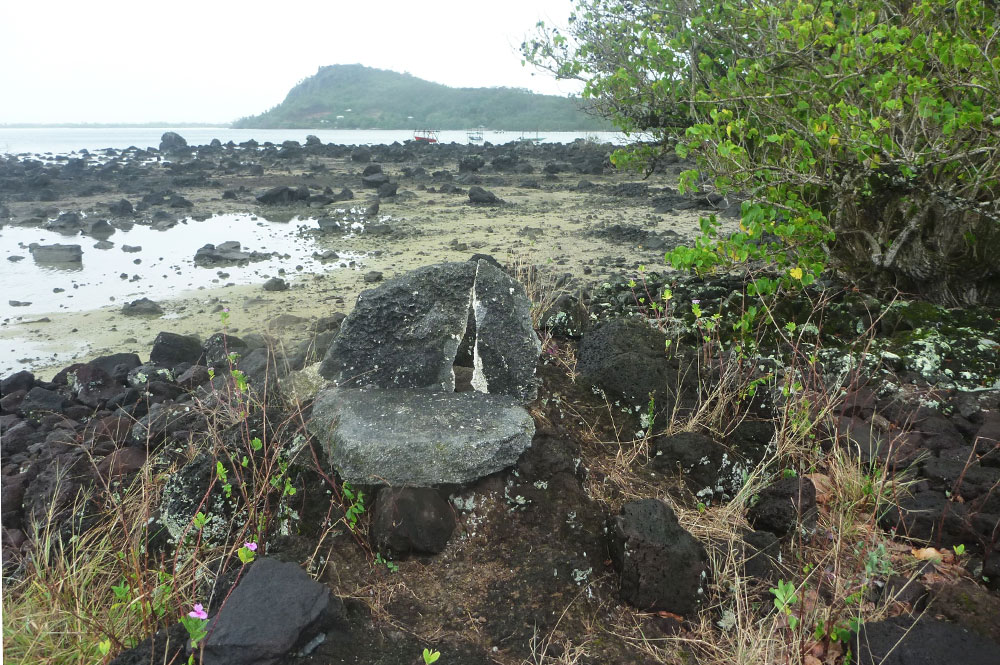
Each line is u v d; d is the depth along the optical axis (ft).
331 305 27.02
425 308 12.03
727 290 20.40
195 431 13.97
